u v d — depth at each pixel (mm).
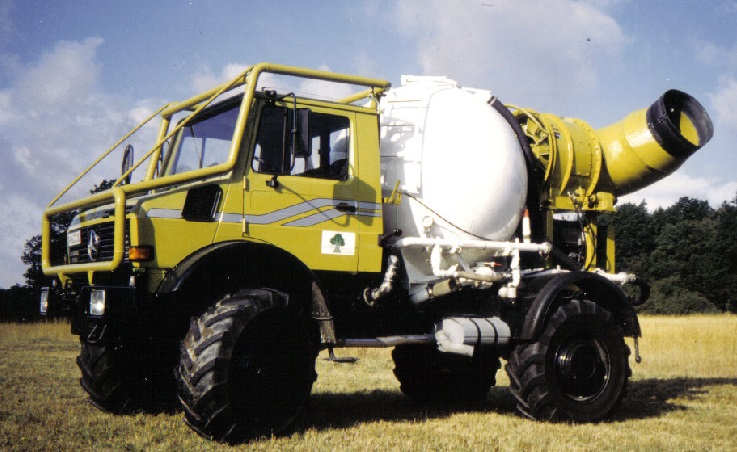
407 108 7418
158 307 6137
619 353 7395
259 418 5719
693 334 23547
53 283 7152
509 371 7195
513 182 7617
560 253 8172
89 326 5895
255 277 6277
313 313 6215
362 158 6832
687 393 9656
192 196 6008
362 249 6707
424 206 7230
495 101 8094
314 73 6699
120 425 6324
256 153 6344
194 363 5492
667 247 69625
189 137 7074
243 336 5613
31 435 5793
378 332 7207
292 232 6387
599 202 8484
